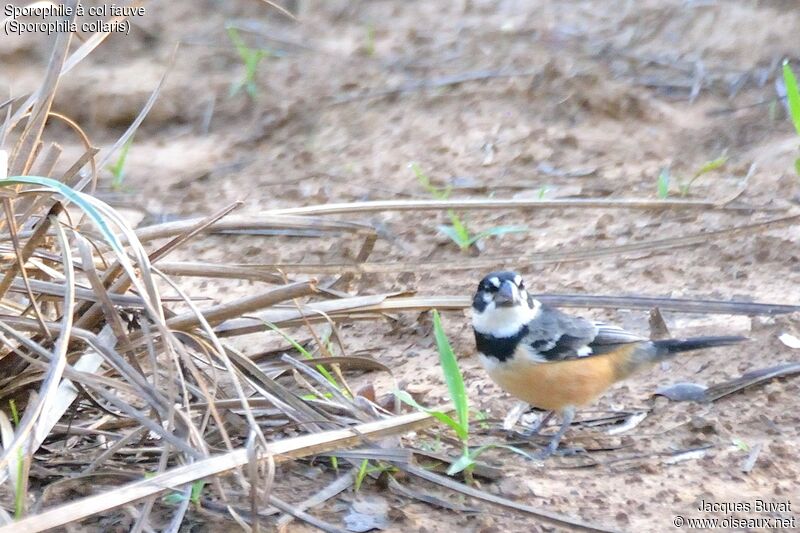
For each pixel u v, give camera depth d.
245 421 8.49
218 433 8.53
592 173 15.55
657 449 8.98
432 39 20.12
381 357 11.04
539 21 20.42
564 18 20.47
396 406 9.21
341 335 11.15
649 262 12.88
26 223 9.81
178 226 10.41
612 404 10.00
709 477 8.46
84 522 7.56
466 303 10.98
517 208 12.88
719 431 9.13
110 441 8.81
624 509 7.98
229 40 20.89
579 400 9.52
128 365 8.00
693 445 9.01
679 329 11.34
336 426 8.32
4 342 8.02
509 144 16.52
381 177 15.87
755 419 9.34
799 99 11.87
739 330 11.16
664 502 8.09
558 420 9.89
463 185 15.40
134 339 8.73
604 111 17.22
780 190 14.54
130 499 6.86
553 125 17.02
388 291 12.43
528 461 8.88
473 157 16.27
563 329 9.50
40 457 8.48
